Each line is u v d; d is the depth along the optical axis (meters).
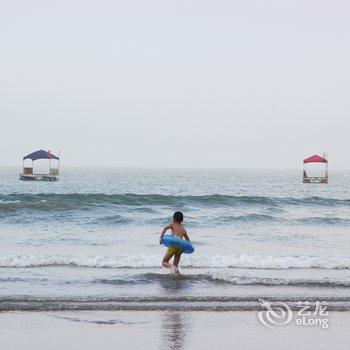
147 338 25.36
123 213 93.50
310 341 25.34
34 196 117.12
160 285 36.09
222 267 43.06
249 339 25.52
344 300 32.66
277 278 38.66
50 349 23.69
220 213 99.94
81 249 54.28
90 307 30.19
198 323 27.86
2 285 35.31
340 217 96.25
